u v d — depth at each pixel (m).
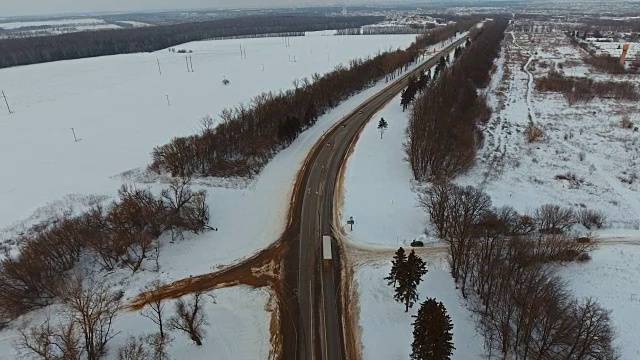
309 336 54.50
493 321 55.03
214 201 83.62
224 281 63.91
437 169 95.44
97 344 51.34
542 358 48.00
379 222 77.44
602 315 50.22
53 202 81.81
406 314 56.38
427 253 68.94
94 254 67.50
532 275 55.06
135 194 76.31
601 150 110.69
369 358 50.97
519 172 98.75
